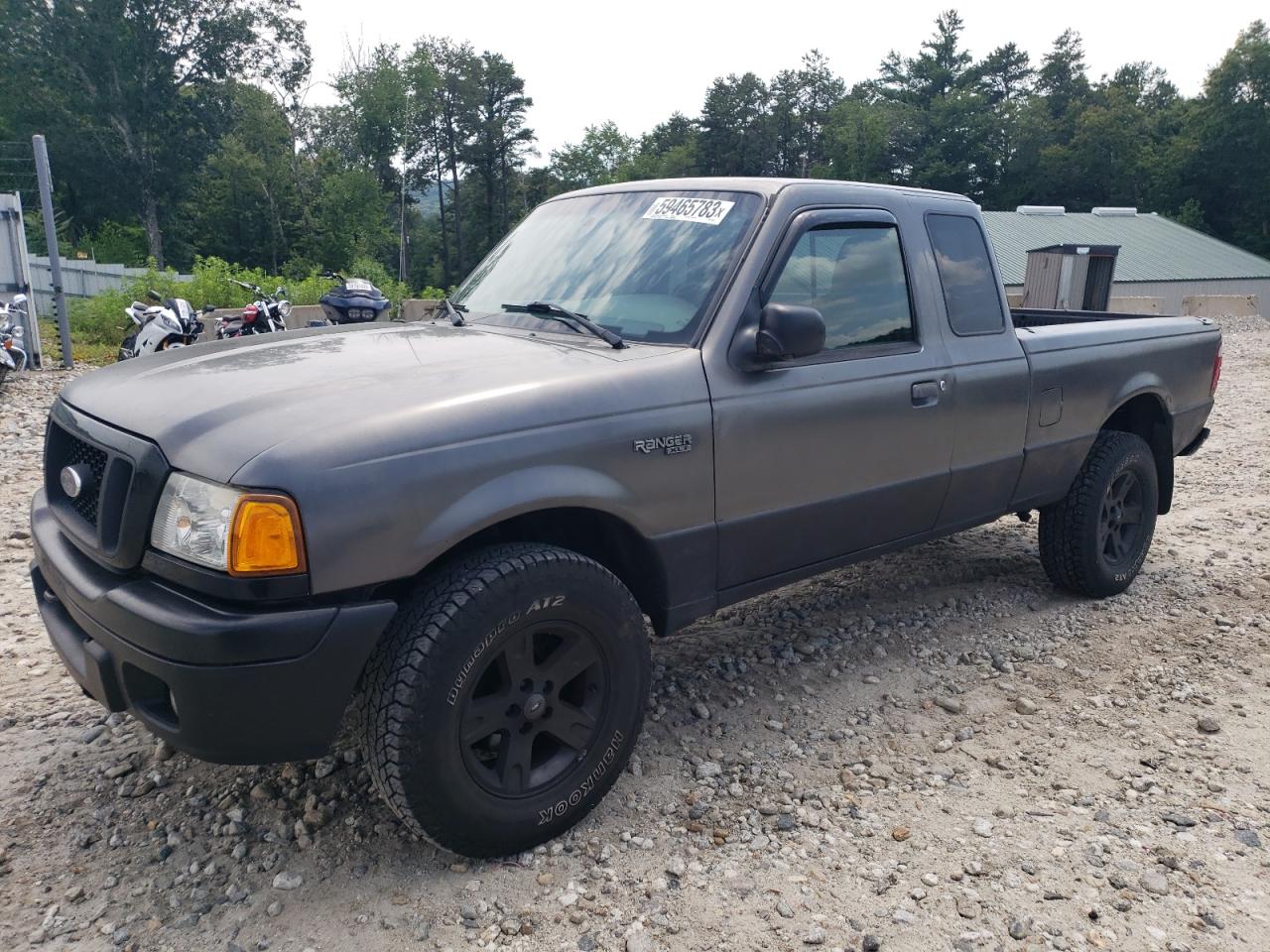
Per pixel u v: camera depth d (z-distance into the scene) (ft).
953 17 330.75
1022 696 12.76
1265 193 250.16
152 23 201.16
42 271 85.87
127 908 8.38
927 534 13.29
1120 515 16.24
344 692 7.88
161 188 209.87
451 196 308.81
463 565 8.50
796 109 335.67
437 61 286.87
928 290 12.85
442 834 8.48
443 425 8.27
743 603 16.06
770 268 10.86
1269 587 16.88
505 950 7.95
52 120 196.44
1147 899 8.71
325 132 231.71
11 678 12.64
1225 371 45.50
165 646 7.47
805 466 11.12
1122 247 162.71
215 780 10.30
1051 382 14.35
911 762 11.09
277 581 7.45
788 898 8.64
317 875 8.83
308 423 7.94
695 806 10.02
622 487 9.37
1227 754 11.34
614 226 12.14
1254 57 243.81
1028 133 291.38
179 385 8.99
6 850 9.16
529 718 8.87
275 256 210.59
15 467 22.86
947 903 8.61
